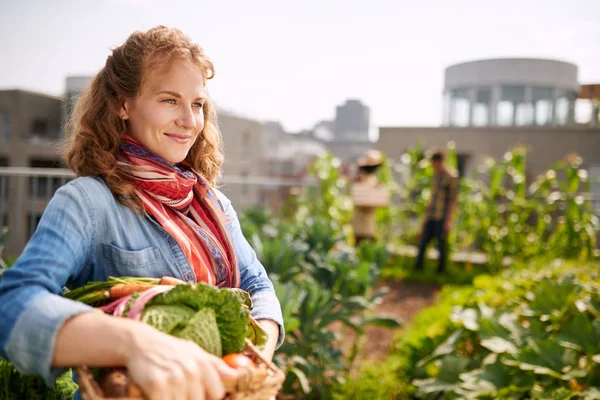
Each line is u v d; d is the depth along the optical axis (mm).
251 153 22500
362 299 3369
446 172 7133
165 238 1098
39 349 782
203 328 878
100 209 1021
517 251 7395
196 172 1273
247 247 1380
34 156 19344
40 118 20062
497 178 7805
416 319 4609
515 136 16156
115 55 1090
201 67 1115
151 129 1072
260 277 1340
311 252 4402
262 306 1232
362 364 3523
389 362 3494
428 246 7879
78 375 790
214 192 1336
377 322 3318
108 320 795
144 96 1061
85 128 1082
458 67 19016
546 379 2410
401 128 17359
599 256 6969
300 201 9125
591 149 15359
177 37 1088
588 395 2139
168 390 721
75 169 1113
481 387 2457
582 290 2963
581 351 2449
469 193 8023
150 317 868
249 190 8570
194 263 1110
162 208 1106
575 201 7215
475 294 3744
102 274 1049
